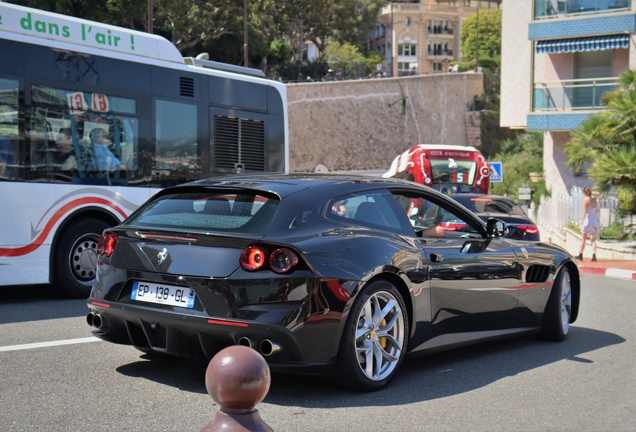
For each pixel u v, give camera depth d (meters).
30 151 9.51
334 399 5.14
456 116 63.47
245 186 5.45
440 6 125.06
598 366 6.62
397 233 5.81
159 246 5.21
